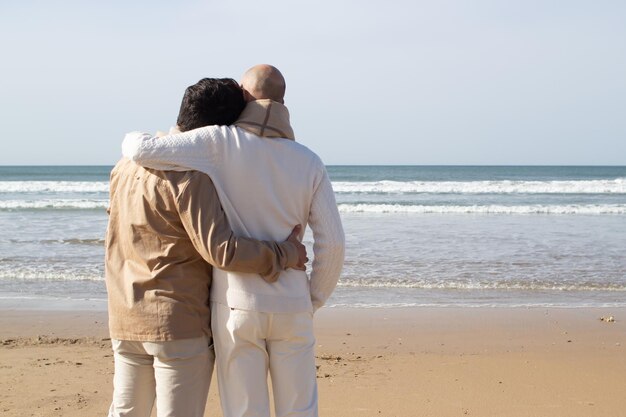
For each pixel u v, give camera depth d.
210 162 2.56
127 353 2.68
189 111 2.68
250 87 2.75
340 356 6.08
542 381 5.23
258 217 2.60
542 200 31.78
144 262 2.58
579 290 9.82
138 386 2.71
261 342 2.61
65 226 18.62
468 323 7.61
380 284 10.10
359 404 4.60
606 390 4.99
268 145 2.61
